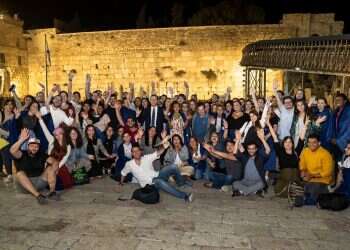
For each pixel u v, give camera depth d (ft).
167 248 17.35
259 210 22.95
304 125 28.19
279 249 17.31
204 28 87.86
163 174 27.17
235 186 26.02
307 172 24.84
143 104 36.99
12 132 29.14
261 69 70.59
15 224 20.47
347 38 36.58
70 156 29.01
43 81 99.66
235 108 31.78
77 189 27.68
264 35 84.84
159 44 90.84
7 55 92.63
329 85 80.38
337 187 24.95
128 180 29.60
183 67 90.02
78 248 17.37
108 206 23.58
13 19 94.38
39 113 28.71
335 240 18.39
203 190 27.61
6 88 93.15
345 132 26.35
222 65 87.66
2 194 26.30
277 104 33.76
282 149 26.17
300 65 46.32
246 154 26.68
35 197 25.41
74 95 37.68
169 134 33.86
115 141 33.53
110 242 18.02
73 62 96.73
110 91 38.55
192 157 31.14
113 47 93.76
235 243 17.94
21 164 25.68
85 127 32.96
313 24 83.10
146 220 21.07
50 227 20.01
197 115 34.30
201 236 18.78
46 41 97.71
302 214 22.24
